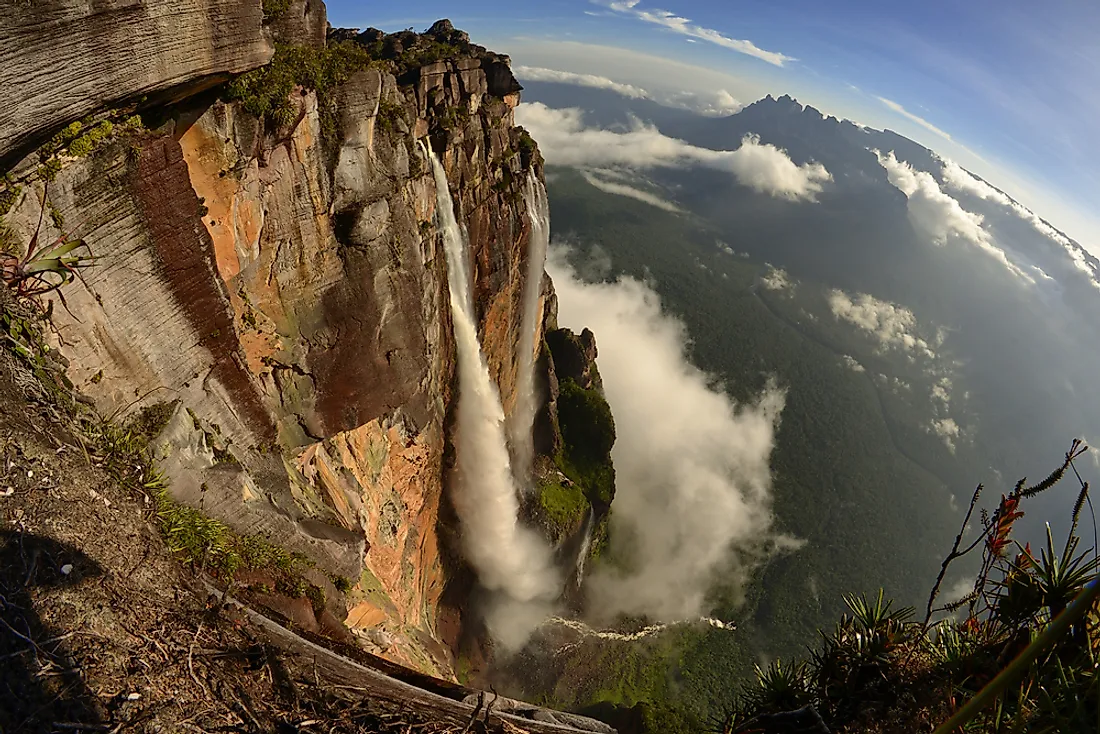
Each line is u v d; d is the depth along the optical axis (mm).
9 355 6613
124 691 4492
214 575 7730
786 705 6418
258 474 12656
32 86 6652
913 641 5988
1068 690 3676
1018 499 5102
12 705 3969
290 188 14352
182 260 9961
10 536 4906
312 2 13734
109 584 5254
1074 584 4793
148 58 8281
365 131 16391
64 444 6395
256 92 12211
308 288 16047
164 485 8391
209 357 11086
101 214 8430
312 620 10188
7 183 7117
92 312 8500
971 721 4629
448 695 7492
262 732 4809
